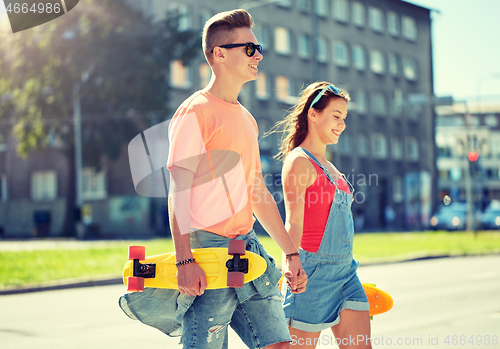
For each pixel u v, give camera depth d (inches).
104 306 364.8
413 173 1961.1
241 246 108.9
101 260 617.3
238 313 118.4
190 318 111.0
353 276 141.0
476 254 749.9
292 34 1775.3
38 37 1264.8
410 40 2140.7
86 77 1279.5
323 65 1855.3
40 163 1610.5
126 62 1255.5
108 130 1262.3
